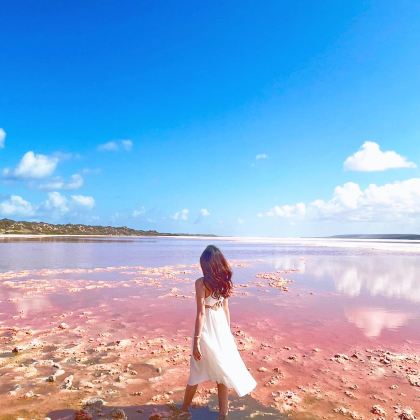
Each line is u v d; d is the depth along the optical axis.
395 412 4.45
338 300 10.91
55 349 6.57
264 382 5.25
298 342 7.05
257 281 14.68
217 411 4.43
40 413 4.36
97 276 16.06
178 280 14.97
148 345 6.80
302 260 24.83
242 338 7.29
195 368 4.36
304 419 4.27
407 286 13.53
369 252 35.31
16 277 15.59
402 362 6.05
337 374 5.55
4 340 7.07
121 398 4.75
